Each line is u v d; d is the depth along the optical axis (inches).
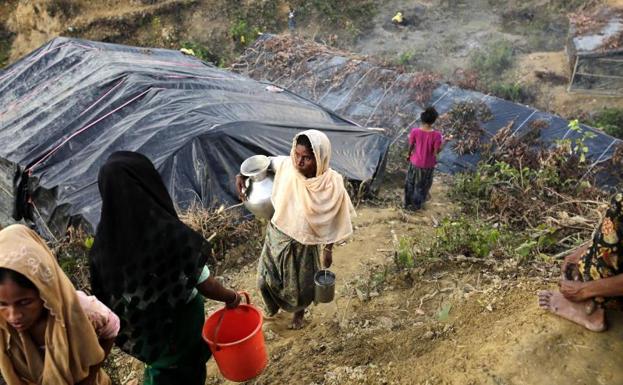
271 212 160.1
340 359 146.7
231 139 299.1
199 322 115.9
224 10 773.9
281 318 179.0
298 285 157.6
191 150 289.3
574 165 369.7
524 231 256.8
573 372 117.3
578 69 694.5
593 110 679.1
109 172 94.6
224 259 248.5
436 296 168.4
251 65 599.8
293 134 324.2
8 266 78.5
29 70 396.8
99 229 98.5
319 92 533.0
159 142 295.3
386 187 384.2
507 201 298.4
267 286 163.8
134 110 329.1
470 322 143.6
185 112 315.3
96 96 343.0
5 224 322.7
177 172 283.9
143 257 97.2
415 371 131.1
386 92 507.5
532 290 149.8
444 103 485.4
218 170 293.3
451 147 437.4
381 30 822.5
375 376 133.7
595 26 722.2
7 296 80.0
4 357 90.6
